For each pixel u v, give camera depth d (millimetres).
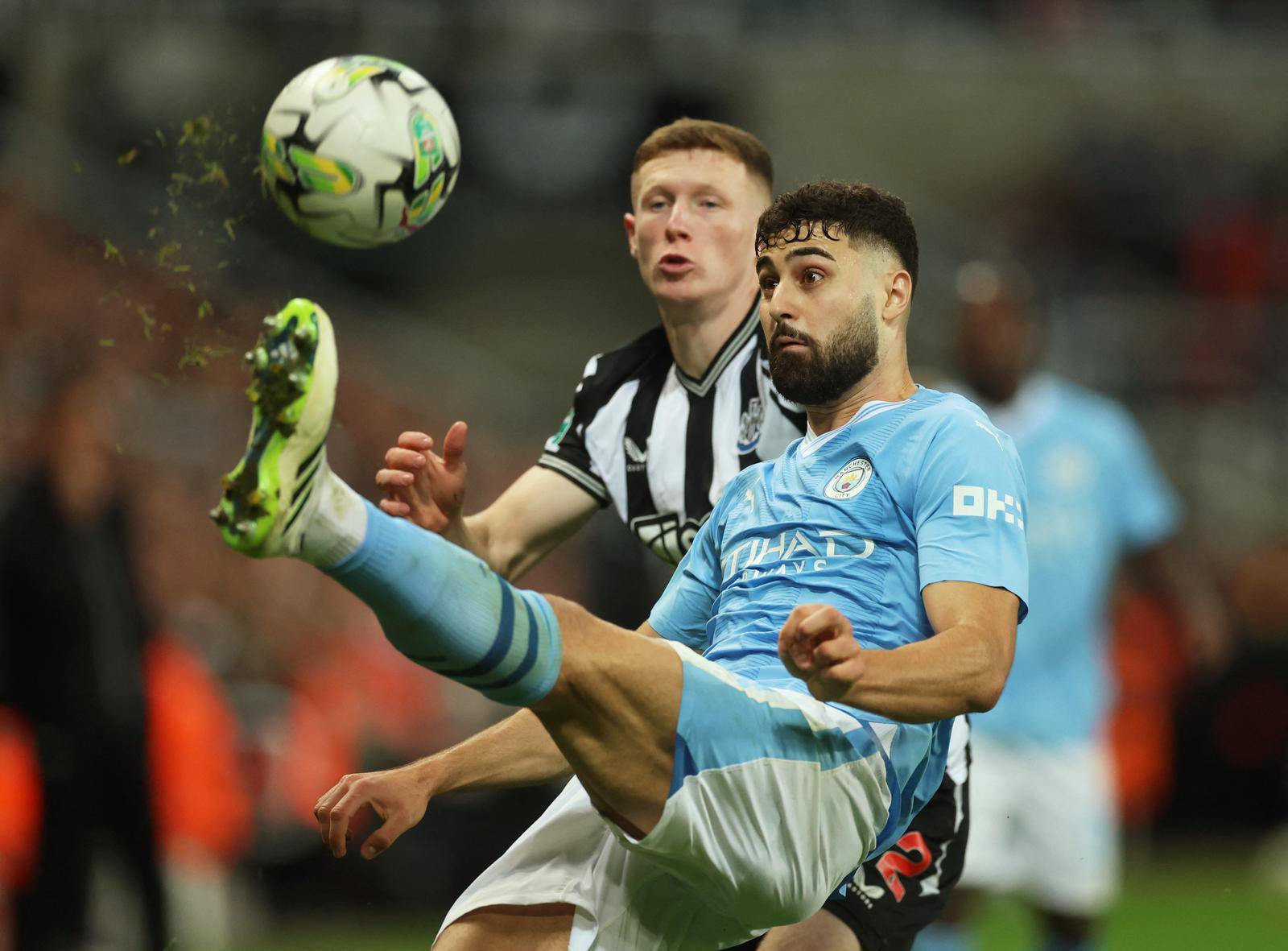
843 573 11250
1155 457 53219
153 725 24375
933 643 10141
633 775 10281
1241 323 56188
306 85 11695
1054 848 22562
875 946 13359
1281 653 42344
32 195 47688
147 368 42531
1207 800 42469
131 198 49281
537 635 9836
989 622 10492
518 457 47812
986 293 23500
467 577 9719
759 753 10516
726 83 58625
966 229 58938
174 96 51438
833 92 62281
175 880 25781
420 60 54250
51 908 22188
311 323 9273
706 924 11953
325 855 29828
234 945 28016
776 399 14094
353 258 53156
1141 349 55125
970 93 62906
